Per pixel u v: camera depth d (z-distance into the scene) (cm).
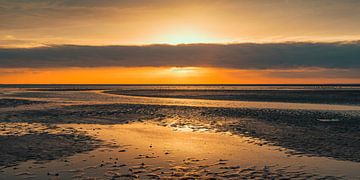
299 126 2362
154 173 1193
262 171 1220
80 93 9219
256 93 8888
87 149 1592
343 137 1900
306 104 4647
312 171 1218
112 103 4850
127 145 1700
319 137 1909
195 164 1322
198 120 2766
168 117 2998
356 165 1298
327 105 4444
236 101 5416
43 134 2017
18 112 3428
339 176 1157
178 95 7812
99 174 1180
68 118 2934
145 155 1473
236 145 1703
